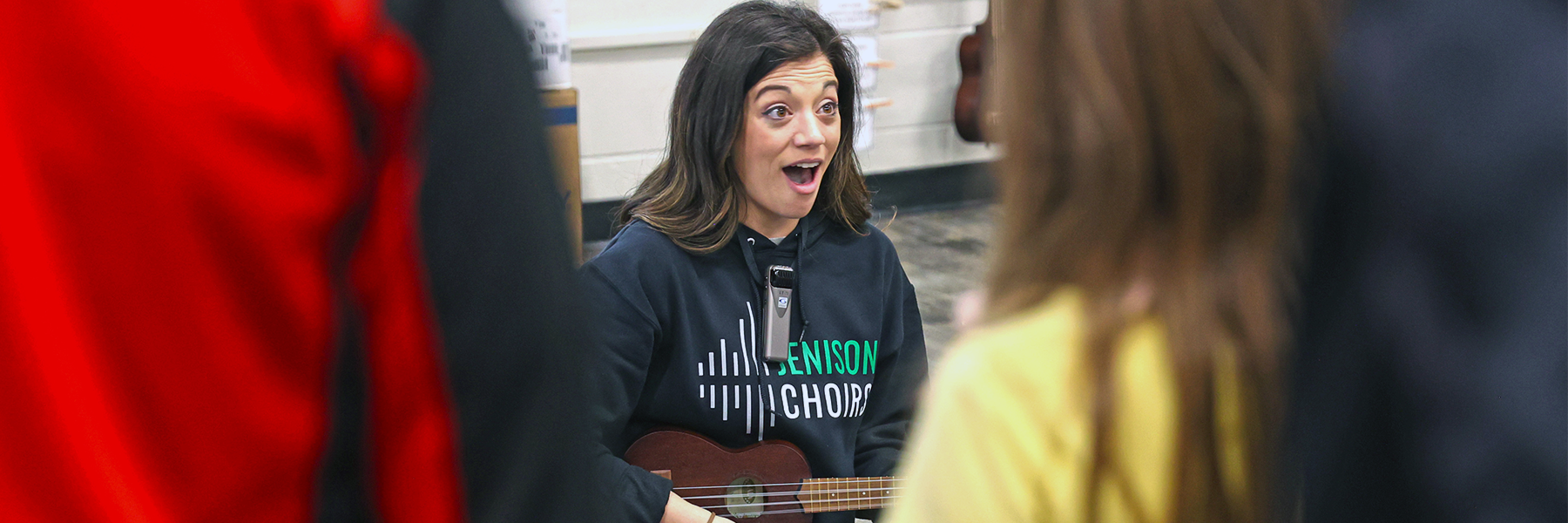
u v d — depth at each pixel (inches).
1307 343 20.1
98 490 17.9
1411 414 17.8
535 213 19.6
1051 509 21.5
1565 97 17.0
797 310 66.1
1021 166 22.8
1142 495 21.1
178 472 18.2
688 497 63.6
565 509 19.9
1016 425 21.7
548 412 19.7
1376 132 18.3
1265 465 20.9
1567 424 16.3
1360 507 18.7
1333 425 19.1
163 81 17.2
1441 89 17.8
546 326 19.6
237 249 17.7
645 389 64.3
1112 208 21.5
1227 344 20.6
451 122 18.9
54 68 17.3
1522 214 16.9
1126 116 21.1
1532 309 16.6
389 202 18.8
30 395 17.6
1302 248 20.3
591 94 197.2
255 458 18.5
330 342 18.8
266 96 17.5
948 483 22.5
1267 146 20.1
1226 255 21.0
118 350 17.8
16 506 17.7
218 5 17.4
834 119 64.6
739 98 62.4
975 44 219.8
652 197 65.9
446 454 19.4
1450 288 17.4
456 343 19.1
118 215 17.5
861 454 68.7
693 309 63.9
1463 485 17.1
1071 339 21.6
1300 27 20.2
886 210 218.4
